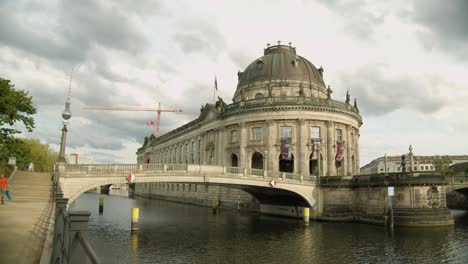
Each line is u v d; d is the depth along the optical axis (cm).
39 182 3662
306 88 7262
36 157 8356
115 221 4819
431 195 4631
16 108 4156
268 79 7275
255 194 6075
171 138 11181
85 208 6844
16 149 4388
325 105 6450
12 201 2658
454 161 15800
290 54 7700
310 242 3516
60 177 3556
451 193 8744
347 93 7012
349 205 5206
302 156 6291
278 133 6500
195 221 4962
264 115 6575
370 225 4712
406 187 4603
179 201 9762
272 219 5359
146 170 4144
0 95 3953
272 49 8256
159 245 3266
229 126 7188
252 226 4538
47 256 1127
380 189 4809
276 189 5253
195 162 8838
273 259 2855
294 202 5681
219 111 7462
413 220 4478
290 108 6425
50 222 1752
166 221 4919
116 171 3934
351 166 6775
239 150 6819
